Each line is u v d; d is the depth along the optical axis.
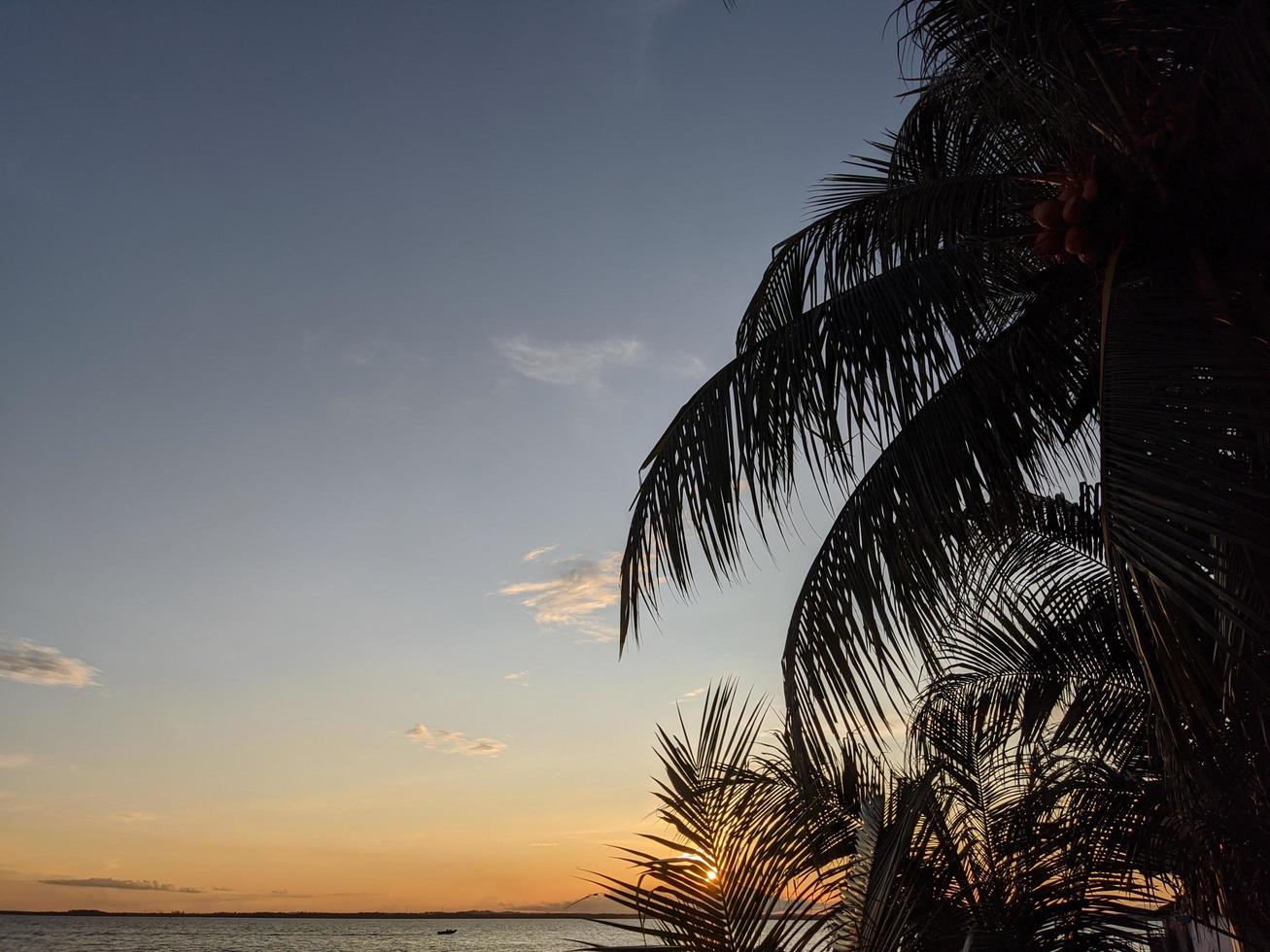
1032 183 4.41
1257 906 4.36
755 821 4.27
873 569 4.51
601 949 3.81
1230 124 3.56
